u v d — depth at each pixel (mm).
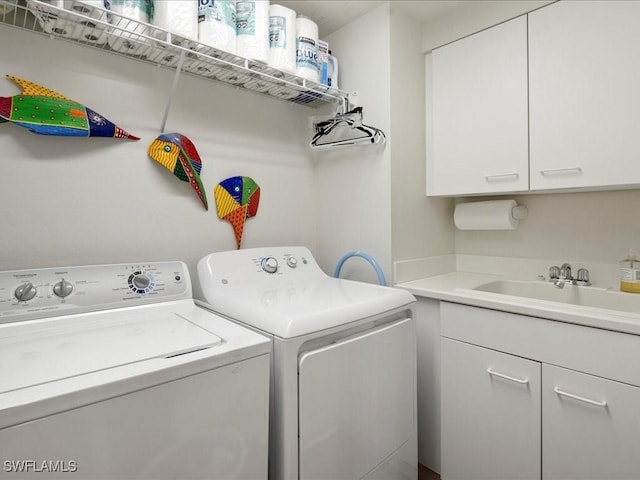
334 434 1071
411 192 1864
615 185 1361
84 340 918
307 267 1710
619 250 1616
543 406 1269
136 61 1415
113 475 697
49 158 1227
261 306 1143
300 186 2033
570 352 1207
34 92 1176
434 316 1622
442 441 1565
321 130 1859
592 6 1372
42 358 794
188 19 1184
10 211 1158
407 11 1808
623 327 1088
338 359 1082
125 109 1387
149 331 999
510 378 1338
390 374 1278
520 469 1329
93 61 1311
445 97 1829
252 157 1800
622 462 1106
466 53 1745
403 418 1348
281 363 971
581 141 1404
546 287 1761
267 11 1389
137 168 1422
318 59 1632
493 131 1652
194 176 1543
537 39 1517
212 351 856
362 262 1875
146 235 1449
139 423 729
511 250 1977
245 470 897
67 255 1264
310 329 1014
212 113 1644
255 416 917
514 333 1341
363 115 1854
